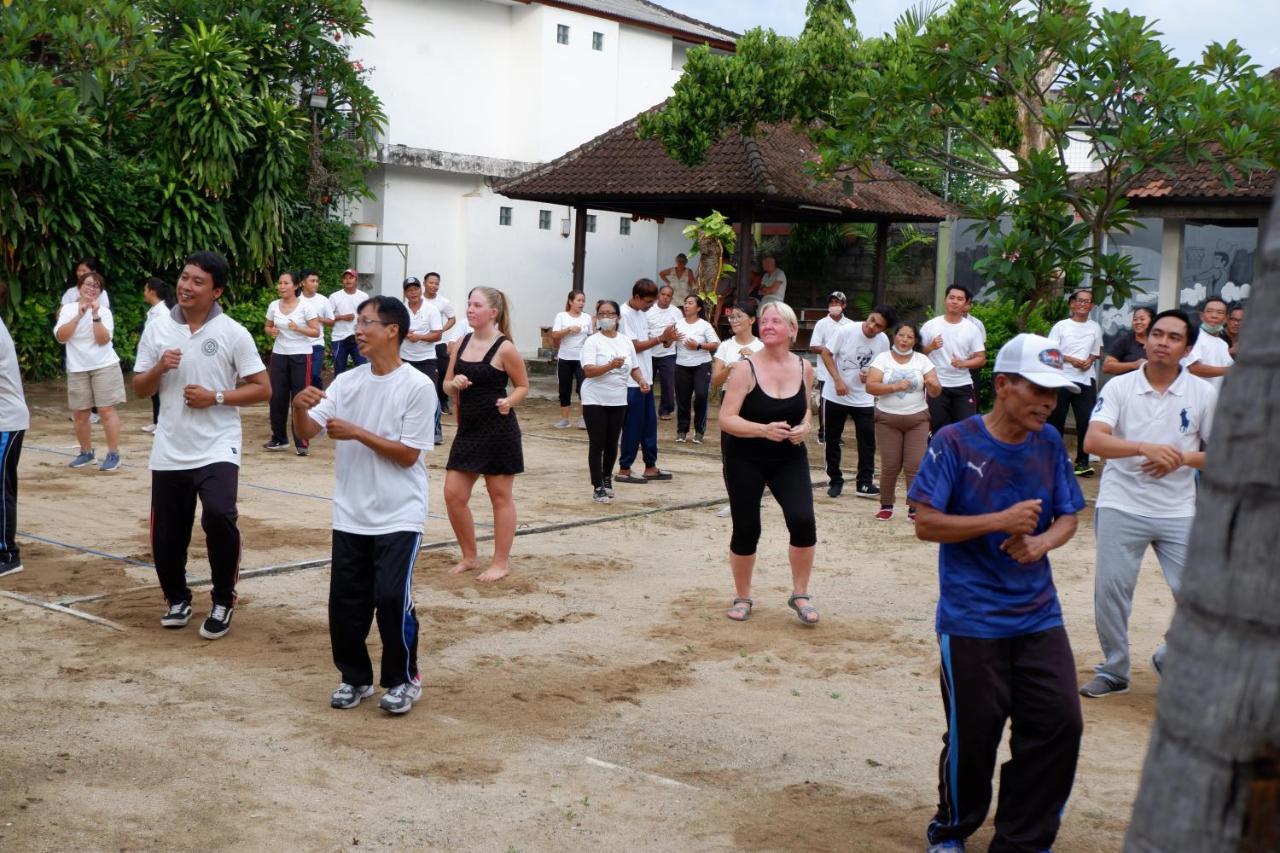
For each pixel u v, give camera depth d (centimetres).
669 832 460
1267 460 166
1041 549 415
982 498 422
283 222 2277
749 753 546
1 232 1880
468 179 2630
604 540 1005
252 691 605
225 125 2114
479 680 634
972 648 419
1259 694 167
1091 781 526
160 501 682
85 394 1223
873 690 641
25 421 811
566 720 580
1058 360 413
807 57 1925
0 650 655
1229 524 170
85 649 662
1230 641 169
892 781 519
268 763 514
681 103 1945
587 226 2867
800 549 761
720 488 1284
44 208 1906
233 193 2211
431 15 2544
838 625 764
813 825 470
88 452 1248
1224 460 171
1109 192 1424
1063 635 425
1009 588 420
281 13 2258
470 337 843
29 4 1948
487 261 2672
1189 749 173
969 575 423
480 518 1072
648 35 2870
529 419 1869
